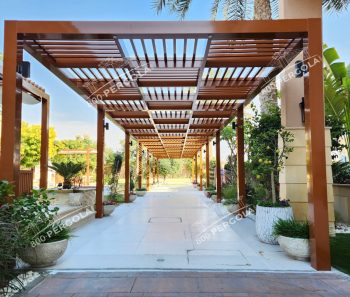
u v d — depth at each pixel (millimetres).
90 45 4398
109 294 3107
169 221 7449
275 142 5812
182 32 3920
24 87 6242
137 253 4562
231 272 3727
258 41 4387
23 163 16016
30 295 3078
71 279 3506
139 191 15016
